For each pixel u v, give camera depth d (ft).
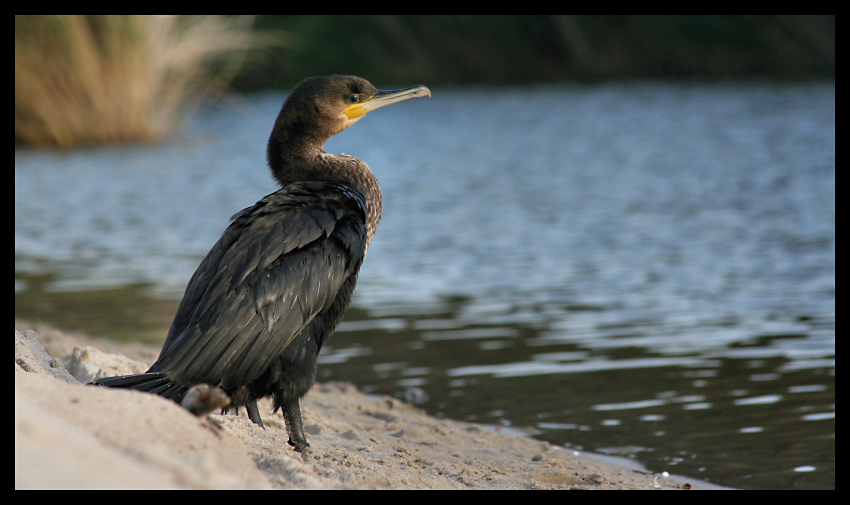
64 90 101.65
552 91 164.76
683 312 41.29
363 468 20.88
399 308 43.32
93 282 48.21
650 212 63.77
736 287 44.98
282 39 171.22
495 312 42.14
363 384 33.58
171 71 111.45
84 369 26.68
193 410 16.80
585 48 190.29
